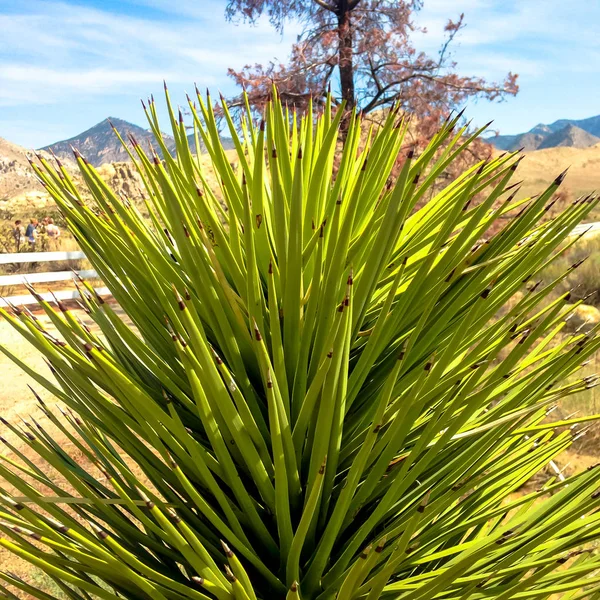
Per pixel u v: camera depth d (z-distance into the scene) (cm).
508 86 1345
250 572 130
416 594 103
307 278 143
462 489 118
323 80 1406
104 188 136
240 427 111
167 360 147
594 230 1569
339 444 123
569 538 113
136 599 124
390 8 1499
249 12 1518
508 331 115
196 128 156
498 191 118
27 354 899
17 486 119
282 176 150
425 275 126
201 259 121
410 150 106
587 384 124
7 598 120
